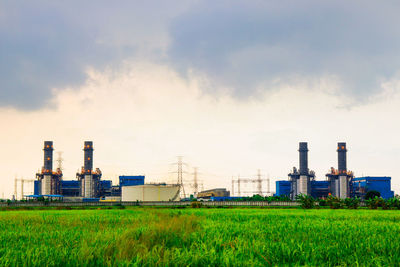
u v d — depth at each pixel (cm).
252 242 1191
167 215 3306
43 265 833
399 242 1233
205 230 1630
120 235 1254
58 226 2017
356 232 1611
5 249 1052
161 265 830
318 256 984
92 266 822
